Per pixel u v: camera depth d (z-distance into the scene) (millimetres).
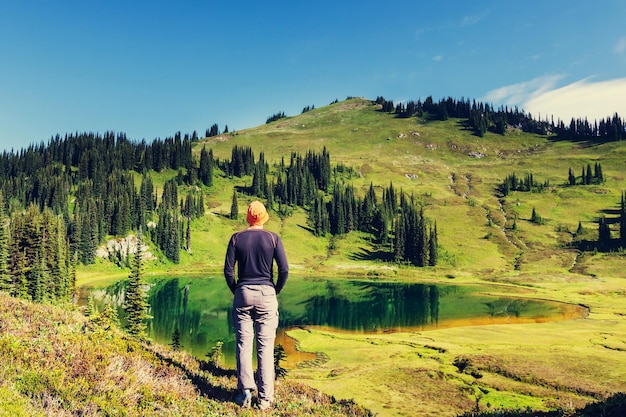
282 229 194125
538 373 40719
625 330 66125
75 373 6000
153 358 7922
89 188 193000
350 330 74875
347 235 198500
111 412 5371
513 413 11352
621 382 37625
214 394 7016
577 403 33219
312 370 49438
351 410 8273
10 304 8742
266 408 6738
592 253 164125
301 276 148125
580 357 46875
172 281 132250
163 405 6086
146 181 191625
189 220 180875
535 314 87438
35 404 4977
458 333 67562
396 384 40656
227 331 71188
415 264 165375
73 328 8352
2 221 75062
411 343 61250
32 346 6555
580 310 90625
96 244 144375
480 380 40656
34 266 71812
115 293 107625
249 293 6508
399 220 183250
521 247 177500
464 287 129500
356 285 132000
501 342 59031
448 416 31547
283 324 79562
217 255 168750
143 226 166500
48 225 84500
